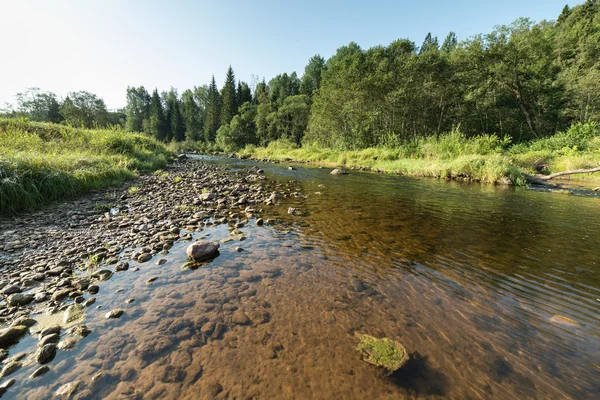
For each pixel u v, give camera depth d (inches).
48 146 454.6
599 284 136.9
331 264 158.4
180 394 74.1
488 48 1018.1
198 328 101.0
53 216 241.6
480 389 77.7
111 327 100.7
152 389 75.4
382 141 1109.7
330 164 985.5
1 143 396.2
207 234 207.0
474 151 691.4
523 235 210.2
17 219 228.8
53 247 174.9
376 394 75.6
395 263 160.7
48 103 1756.9
